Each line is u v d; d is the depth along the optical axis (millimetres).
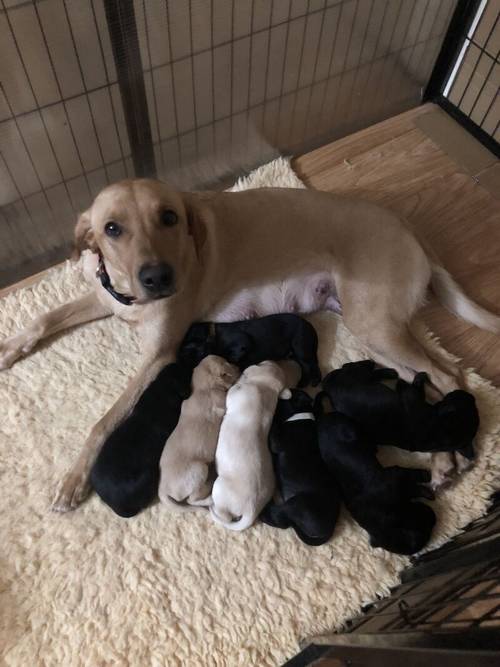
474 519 757
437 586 664
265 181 1043
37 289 920
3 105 785
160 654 672
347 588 714
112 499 718
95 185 963
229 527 722
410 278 817
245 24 869
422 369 819
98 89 833
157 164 999
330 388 792
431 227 1013
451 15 1043
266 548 739
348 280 822
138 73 842
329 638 614
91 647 676
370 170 1080
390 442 773
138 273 653
